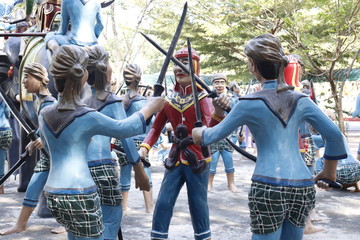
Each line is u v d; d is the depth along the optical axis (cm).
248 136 1470
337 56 1598
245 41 1956
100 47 368
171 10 2219
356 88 2166
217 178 869
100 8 513
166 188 380
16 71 692
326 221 547
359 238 475
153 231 378
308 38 1636
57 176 278
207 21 2083
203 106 373
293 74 445
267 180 279
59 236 481
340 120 1667
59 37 487
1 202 642
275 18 1722
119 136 287
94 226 282
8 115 704
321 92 2089
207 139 299
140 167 360
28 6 704
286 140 282
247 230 505
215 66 2309
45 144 299
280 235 294
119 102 366
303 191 282
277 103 282
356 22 1540
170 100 386
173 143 386
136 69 551
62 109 277
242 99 288
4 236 480
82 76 277
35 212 585
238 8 1859
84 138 279
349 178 712
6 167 1012
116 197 374
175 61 342
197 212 377
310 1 1631
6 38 786
